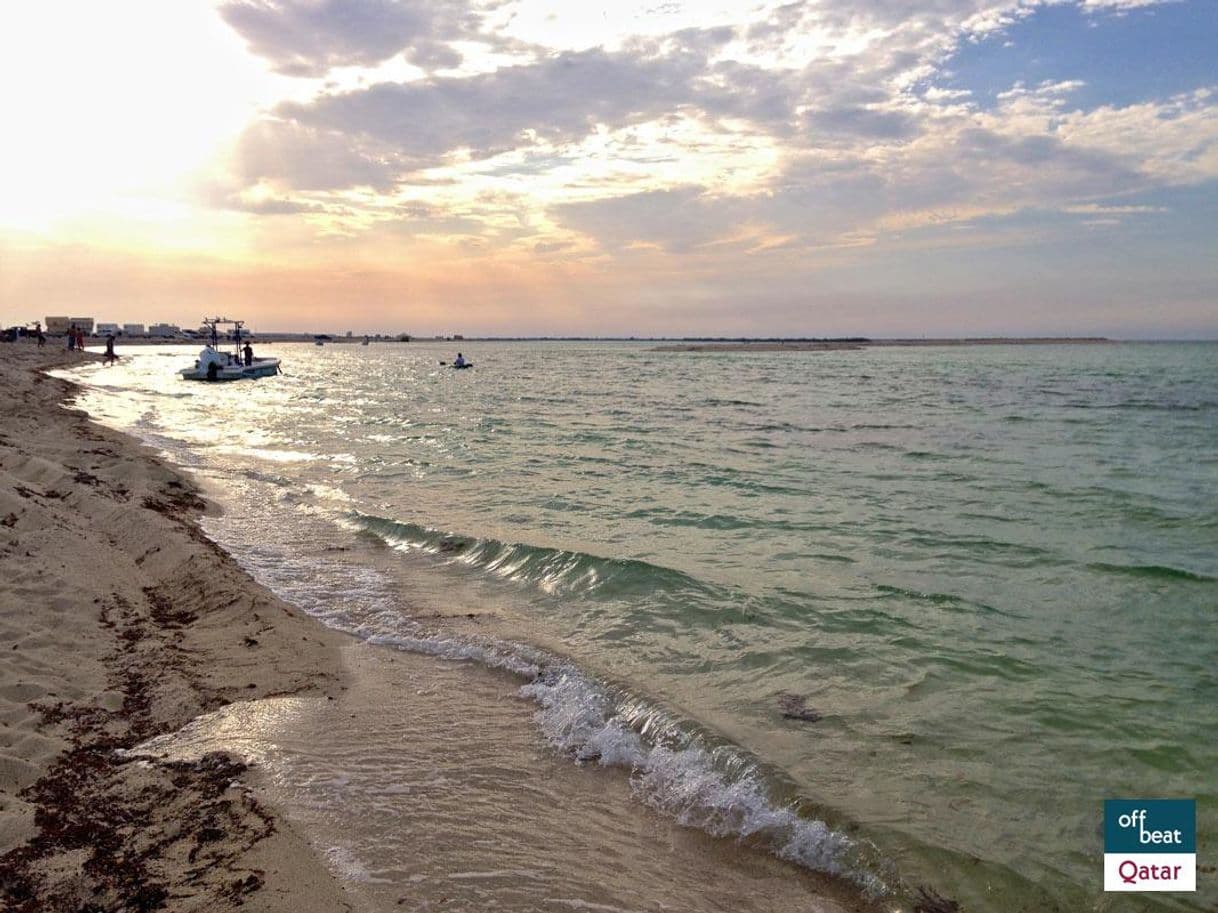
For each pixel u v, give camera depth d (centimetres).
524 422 3122
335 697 652
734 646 801
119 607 791
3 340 8606
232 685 655
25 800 458
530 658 754
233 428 2717
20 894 380
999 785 545
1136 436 2706
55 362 6000
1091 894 436
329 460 2034
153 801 475
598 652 784
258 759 534
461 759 568
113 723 570
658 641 815
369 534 1244
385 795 509
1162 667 754
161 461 1795
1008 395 4700
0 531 888
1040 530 1324
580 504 1513
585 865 454
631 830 495
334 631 819
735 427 2980
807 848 478
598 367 9350
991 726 632
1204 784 547
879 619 882
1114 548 1206
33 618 718
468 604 930
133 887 392
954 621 881
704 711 651
